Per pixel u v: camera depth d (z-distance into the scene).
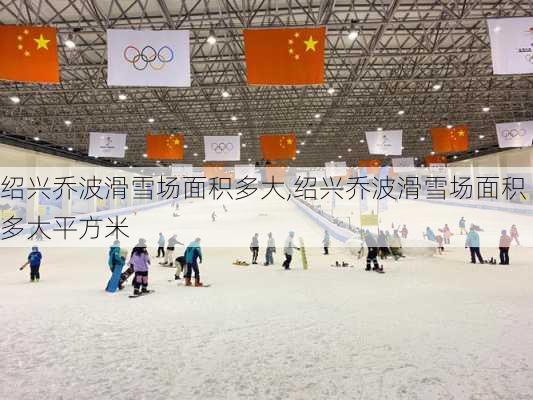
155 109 23.11
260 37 7.50
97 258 16.66
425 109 24.69
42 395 3.70
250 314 6.66
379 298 7.81
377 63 17.03
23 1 9.79
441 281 9.73
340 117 26.62
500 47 7.55
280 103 23.27
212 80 18.47
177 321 6.24
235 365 4.38
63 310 7.05
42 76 7.30
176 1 11.07
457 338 5.18
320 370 4.21
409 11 10.96
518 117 26.25
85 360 4.57
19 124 23.95
